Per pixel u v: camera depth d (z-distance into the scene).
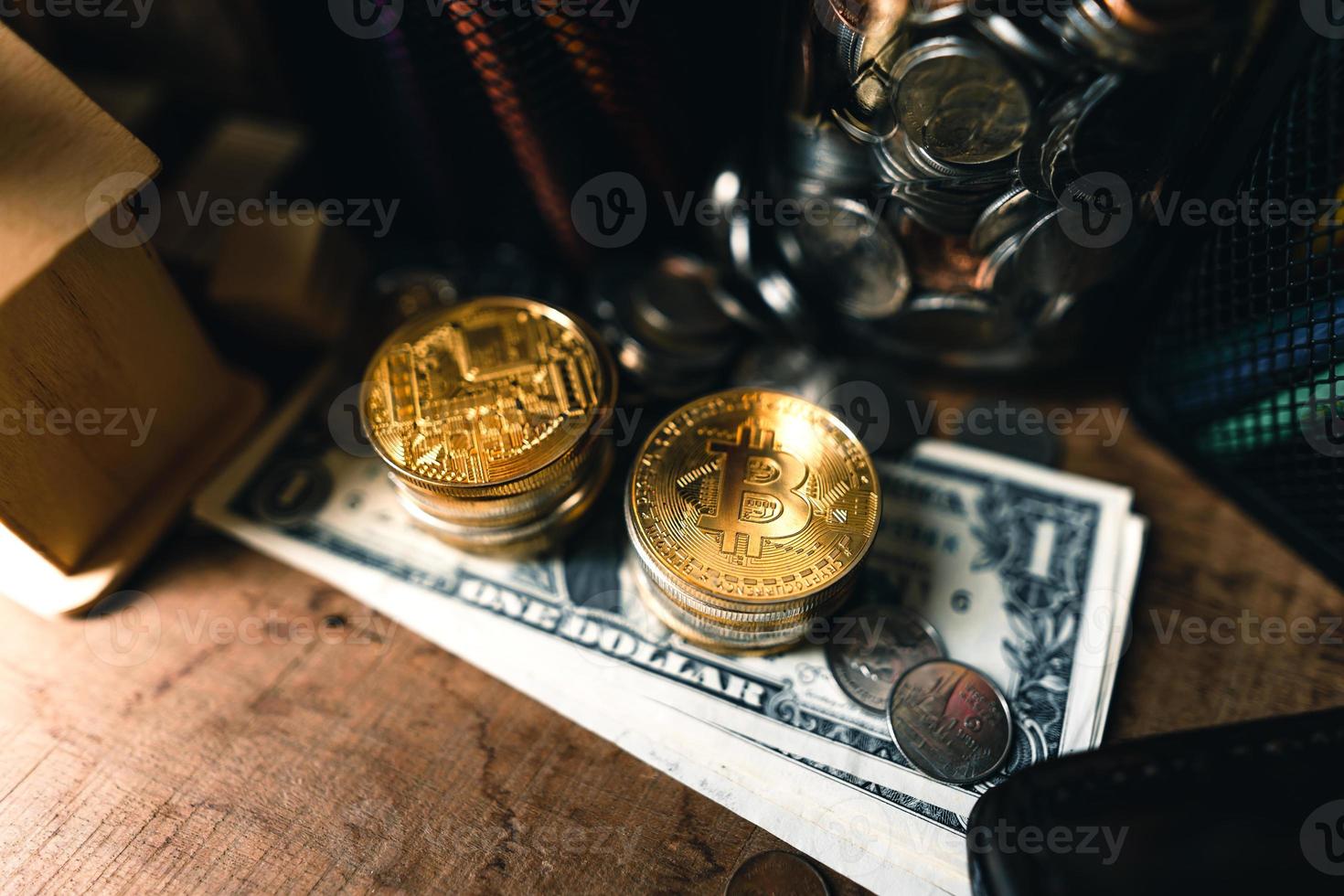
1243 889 0.18
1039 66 0.20
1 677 0.22
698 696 0.22
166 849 0.21
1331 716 0.19
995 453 0.25
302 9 0.25
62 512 0.22
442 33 0.22
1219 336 0.23
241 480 0.24
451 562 0.24
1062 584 0.23
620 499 0.24
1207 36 0.19
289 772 0.22
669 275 0.26
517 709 0.22
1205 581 0.23
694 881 0.21
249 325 0.26
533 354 0.22
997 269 0.22
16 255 0.19
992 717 0.22
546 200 0.25
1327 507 0.22
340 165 0.28
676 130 0.24
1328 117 0.20
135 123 0.26
